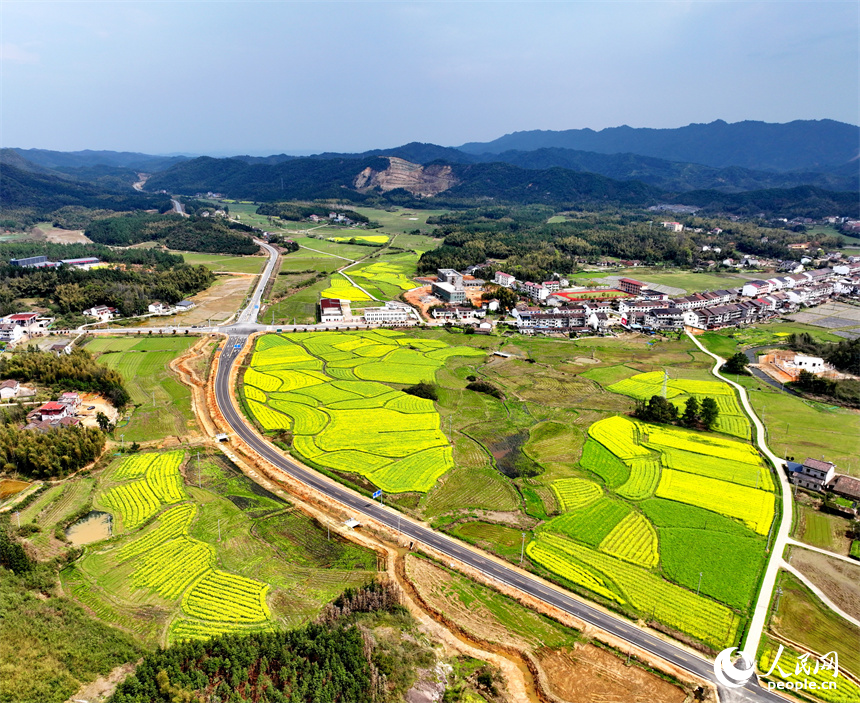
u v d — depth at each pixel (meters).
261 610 78.38
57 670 66.62
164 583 83.94
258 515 101.62
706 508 104.00
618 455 124.38
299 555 90.94
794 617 77.75
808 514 102.19
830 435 133.75
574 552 91.38
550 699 65.25
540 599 81.44
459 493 109.06
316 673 66.94
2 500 104.38
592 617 78.12
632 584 84.19
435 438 132.00
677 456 123.75
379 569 87.62
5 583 81.50
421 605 80.69
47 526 96.88
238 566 87.75
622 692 66.69
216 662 67.56
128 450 124.50
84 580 84.50
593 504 105.44
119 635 73.50
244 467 119.00
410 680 67.50
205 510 102.56
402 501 106.06
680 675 68.56
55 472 112.62
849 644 73.44
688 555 90.56
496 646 73.69
